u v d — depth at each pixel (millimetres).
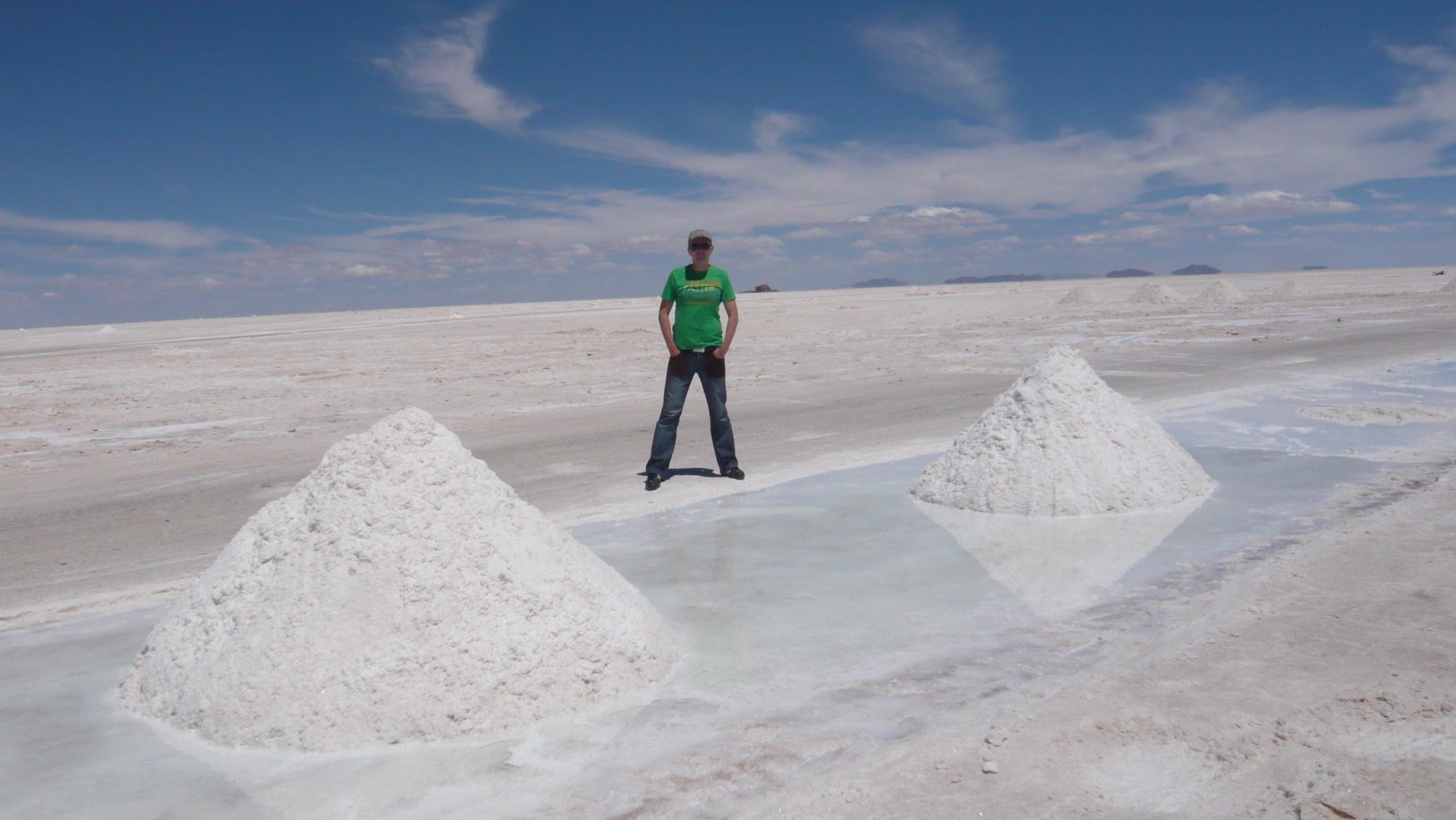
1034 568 4250
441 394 13781
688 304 6543
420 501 3211
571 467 7457
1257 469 6109
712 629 3596
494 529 3238
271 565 3172
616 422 10102
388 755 2652
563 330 30281
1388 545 4172
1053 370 5812
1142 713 2668
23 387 17266
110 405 13945
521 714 2824
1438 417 7691
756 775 2445
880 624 3590
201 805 2404
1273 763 2342
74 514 6516
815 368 15344
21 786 2527
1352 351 13664
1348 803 2125
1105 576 4090
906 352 17656
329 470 3355
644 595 3873
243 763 2637
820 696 2945
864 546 4746
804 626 3588
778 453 7707
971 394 10930
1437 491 5113
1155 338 18078
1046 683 2951
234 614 3082
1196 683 2852
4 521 6391
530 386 14320
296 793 2451
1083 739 2539
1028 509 5277
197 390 15727
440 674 2850
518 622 3014
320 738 2707
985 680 3004
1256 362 12828
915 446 7629
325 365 19859
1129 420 5695
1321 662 2953
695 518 5500
